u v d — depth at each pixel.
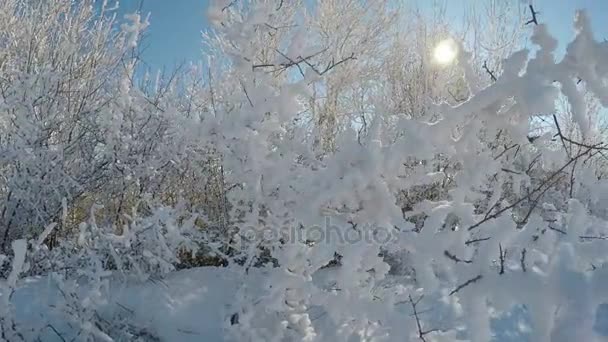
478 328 2.20
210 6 3.12
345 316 2.72
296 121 3.63
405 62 8.48
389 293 2.79
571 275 1.95
